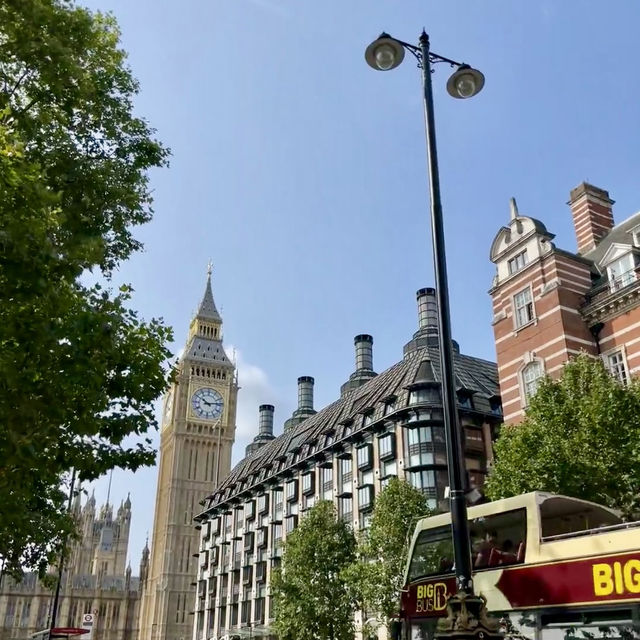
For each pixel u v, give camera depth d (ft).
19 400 35.55
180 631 428.56
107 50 61.16
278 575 152.76
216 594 294.25
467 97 46.83
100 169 58.65
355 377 296.92
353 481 205.57
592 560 36.14
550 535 42.52
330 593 145.48
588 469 76.69
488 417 187.93
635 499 76.69
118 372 45.24
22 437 35.63
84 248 47.52
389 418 191.62
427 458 176.45
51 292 37.50
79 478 48.29
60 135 57.88
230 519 300.81
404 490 137.18
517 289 126.21
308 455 237.66
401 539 127.44
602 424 78.54
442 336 35.65
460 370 203.21
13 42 47.11
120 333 45.70
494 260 133.90
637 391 81.66
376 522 132.87
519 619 38.81
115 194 58.65
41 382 36.86
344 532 155.63
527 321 122.11
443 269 37.35
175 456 466.70
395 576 123.13
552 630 36.88
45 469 41.14
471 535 45.44
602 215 145.38
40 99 52.13
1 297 36.27
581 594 35.91
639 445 75.31
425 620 47.44
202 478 467.93
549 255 120.47
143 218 63.82
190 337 528.63
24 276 35.45
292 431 302.45
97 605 495.41
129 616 501.56
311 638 142.41
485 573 42.27
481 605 30.48
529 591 38.88
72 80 52.75
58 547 70.33
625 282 112.57
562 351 112.68
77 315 39.06
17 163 35.88
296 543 153.48
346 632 144.25
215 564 302.45
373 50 44.57
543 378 91.09
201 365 496.64
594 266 124.67
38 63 48.96
